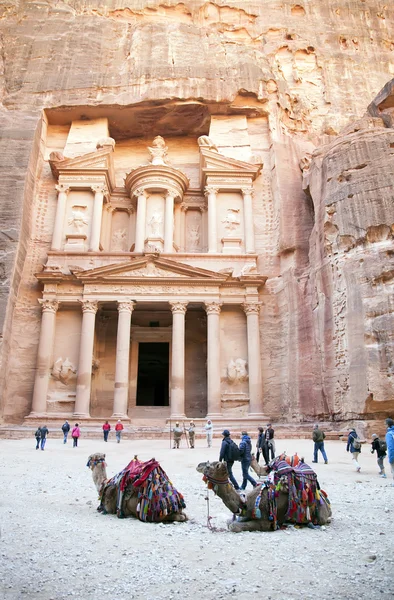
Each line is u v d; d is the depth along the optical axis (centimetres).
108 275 2777
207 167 3222
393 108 2808
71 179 3162
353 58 3872
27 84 3344
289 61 3819
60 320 2830
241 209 3200
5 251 2745
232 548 552
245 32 3969
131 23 3709
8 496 875
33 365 2745
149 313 3067
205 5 4031
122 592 422
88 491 945
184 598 409
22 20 3606
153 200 3178
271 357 2791
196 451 1664
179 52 3434
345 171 2398
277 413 2680
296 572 470
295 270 2775
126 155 3581
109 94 3319
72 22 3606
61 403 2652
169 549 548
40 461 1406
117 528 645
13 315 2775
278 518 647
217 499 853
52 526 652
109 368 2961
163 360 3775
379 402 1936
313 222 2947
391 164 2273
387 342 1969
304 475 666
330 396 2220
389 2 4188
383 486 987
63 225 3073
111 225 3306
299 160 3259
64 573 468
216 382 2648
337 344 2212
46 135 3403
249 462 949
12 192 2880
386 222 2167
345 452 1620
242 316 2886
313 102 3678
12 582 441
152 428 2447
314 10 4075
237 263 2969
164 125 3525
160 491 696
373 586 430
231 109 3412
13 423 2623
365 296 2091
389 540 580
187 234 3312
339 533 616
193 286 2806
